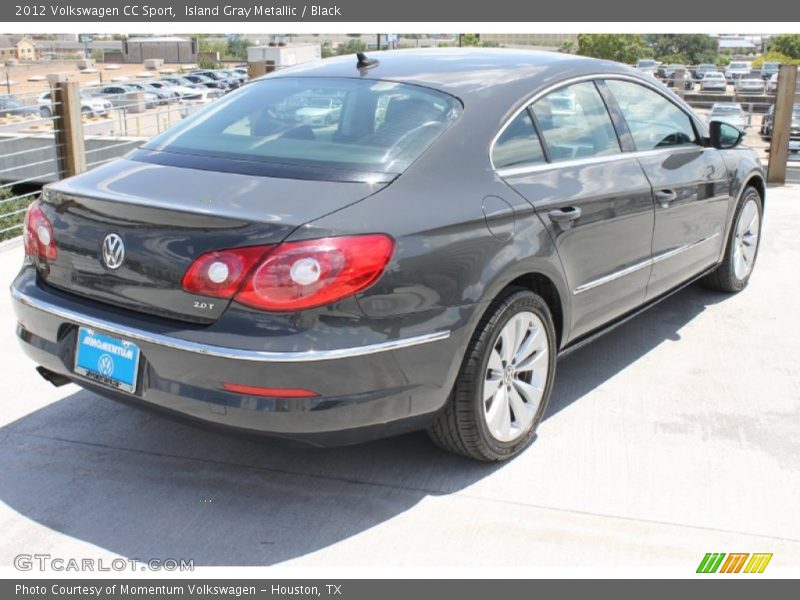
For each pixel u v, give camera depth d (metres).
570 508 3.19
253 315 2.72
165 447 3.64
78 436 3.73
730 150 5.29
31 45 116.31
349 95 3.56
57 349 3.19
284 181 3.04
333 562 2.89
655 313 5.40
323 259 2.70
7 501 3.21
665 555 2.93
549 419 3.91
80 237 3.07
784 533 3.05
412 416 3.03
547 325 3.56
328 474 3.42
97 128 28.89
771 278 6.14
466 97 3.46
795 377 4.41
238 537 3.02
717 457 3.56
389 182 3.03
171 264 2.83
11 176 23.27
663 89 4.69
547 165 3.62
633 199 4.03
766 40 132.50
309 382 2.73
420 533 3.05
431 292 2.94
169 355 2.82
